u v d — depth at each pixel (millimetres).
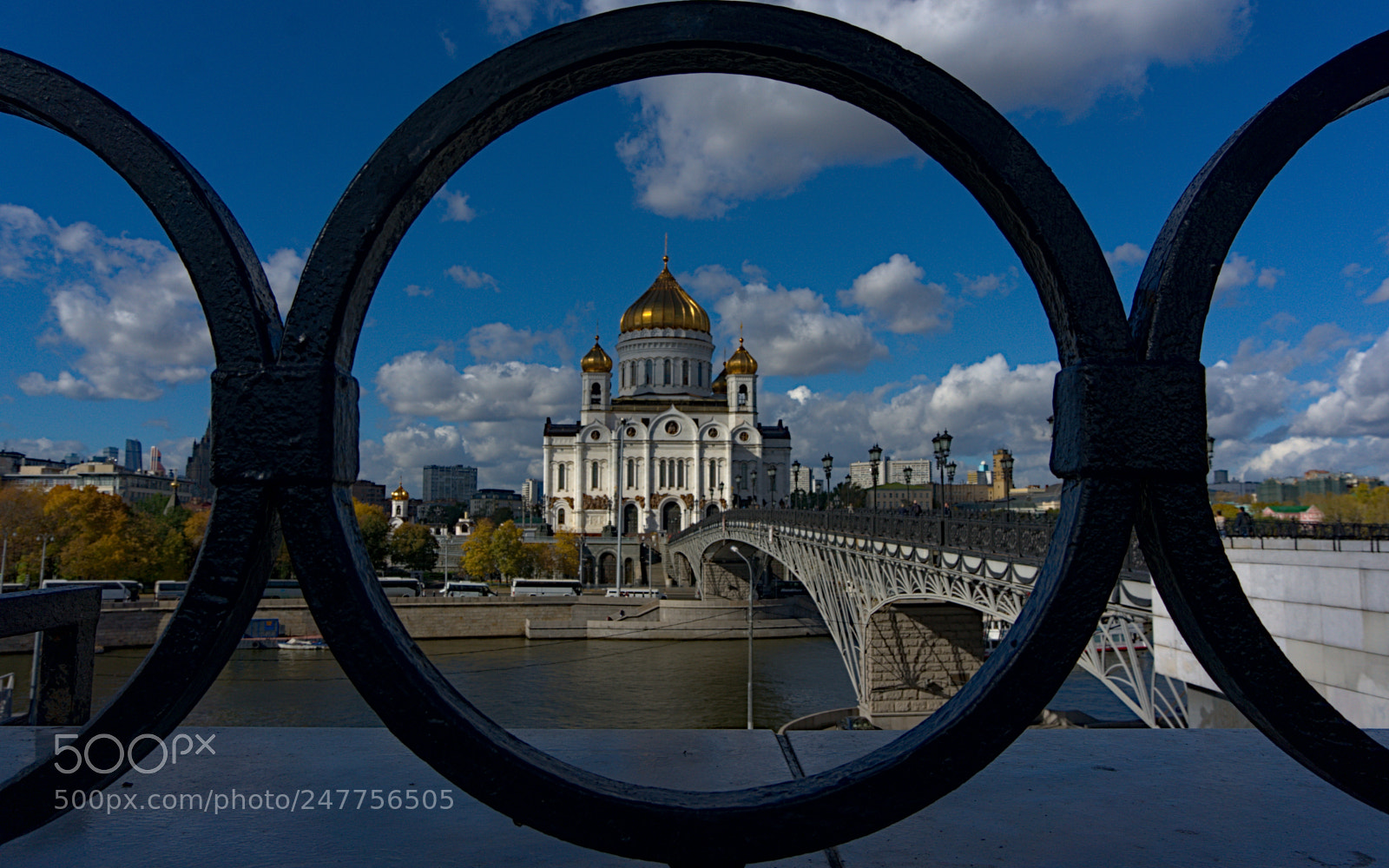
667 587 81688
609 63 1669
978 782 2818
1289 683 1563
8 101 1624
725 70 1733
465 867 2107
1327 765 1553
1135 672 12547
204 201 1607
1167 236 1698
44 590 3252
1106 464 1573
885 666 24047
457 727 1465
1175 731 3504
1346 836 2348
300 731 3473
